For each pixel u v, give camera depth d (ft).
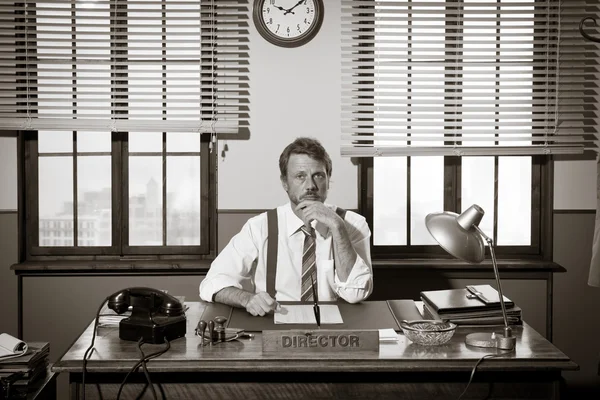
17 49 12.22
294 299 9.57
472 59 12.55
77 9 11.89
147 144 12.65
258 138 12.50
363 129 12.23
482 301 8.54
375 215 12.84
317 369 6.85
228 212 12.52
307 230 9.60
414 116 12.25
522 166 12.87
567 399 12.80
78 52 12.29
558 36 12.25
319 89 12.46
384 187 12.80
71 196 12.64
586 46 12.35
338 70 12.44
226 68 12.35
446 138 12.23
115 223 12.63
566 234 12.69
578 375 12.76
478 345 7.37
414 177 12.83
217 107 12.24
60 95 12.30
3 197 12.36
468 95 12.28
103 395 6.98
